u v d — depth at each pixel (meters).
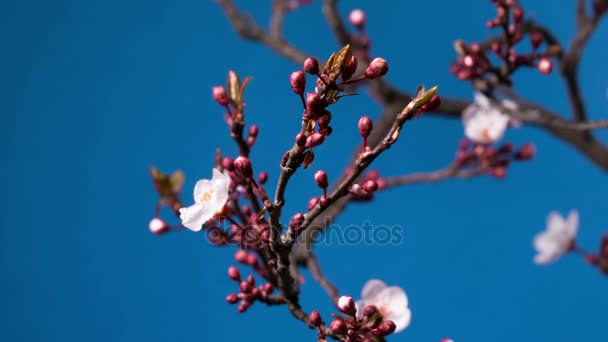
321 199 0.62
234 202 0.66
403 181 0.88
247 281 0.68
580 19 0.82
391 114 0.91
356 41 0.90
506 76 0.78
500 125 0.85
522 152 0.87
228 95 0.66
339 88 0.60
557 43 0.80
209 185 0.64
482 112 0.86
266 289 0.68
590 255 0.88
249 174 0.62
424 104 0.60
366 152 0.60
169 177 0.71
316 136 0.60
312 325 0.66
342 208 0.76
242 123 0.66
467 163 0.88
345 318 0.64
